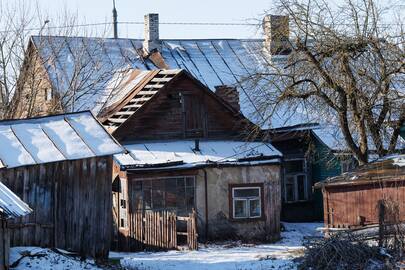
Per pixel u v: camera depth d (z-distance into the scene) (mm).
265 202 33531
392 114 30188
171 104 34594
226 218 33031
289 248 29828
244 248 30406
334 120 32062
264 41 41625
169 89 34375
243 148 34531
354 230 24094
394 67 29047
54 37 39781
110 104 36469
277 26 31469
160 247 30297
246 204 33375
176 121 34688
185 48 42750
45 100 37969
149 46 41938
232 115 35500
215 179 33000
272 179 33844
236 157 33438
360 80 29516
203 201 32750
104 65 40531
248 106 37812
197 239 30312
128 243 31516
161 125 34438
